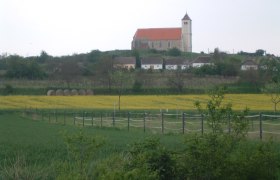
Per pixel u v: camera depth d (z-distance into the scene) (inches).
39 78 5930.1
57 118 2854.3
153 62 7864.2
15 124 2319.1
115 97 4530.0
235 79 5497.1
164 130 1904.5
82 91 5078.7
